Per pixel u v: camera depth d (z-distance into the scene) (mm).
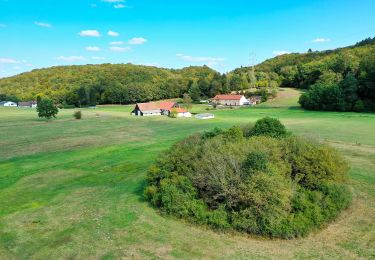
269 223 22688
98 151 56469
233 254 20781
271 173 24781
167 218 26297
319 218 23359
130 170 42656
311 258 20062
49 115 110000
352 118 87875
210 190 25828
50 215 28500
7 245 23391
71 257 21250
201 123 92812
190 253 21047
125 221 26156
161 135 72938
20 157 52750
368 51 174250
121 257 20906
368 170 37156
